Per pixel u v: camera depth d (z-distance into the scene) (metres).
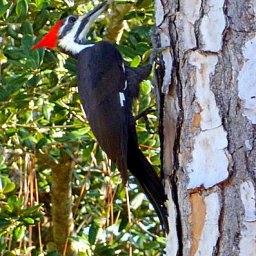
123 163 9.08
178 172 8.25
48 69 11.15
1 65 12.03
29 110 11.47
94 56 10.02
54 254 12.16
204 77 8.13
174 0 8.77
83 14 11.86
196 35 8.31
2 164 11.58
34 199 12.81
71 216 13.01
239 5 8.10
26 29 11.14
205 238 7.73
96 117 9.60
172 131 8.56
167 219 8.55
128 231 12.43
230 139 7.78
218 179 7.71
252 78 7.86
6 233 11.84
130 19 12.34
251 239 7.47
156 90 9.12
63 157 12.56
